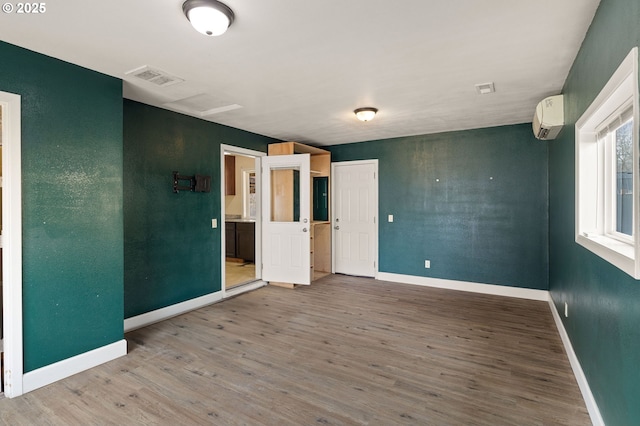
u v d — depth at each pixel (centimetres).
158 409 210
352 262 588
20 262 225
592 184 230
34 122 231
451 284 498
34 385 230
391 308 407
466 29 206
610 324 170
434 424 195
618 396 158
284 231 503
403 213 534
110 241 275
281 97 336
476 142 477
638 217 128
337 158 596
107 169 273
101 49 230
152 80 288
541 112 297
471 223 483
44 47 226
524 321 361
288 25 200
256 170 524
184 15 189
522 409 208
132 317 343
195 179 407
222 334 328
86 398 221
